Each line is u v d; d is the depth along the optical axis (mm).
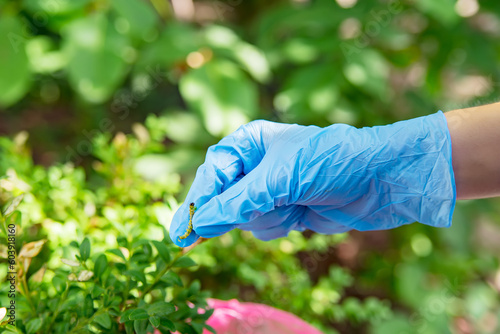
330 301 727
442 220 563
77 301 502
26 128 1278
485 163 547
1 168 625
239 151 569
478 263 1133
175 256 508
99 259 507
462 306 1115
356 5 976
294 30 1071
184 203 541
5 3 838
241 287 750
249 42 1209
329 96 930
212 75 889
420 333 949
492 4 1010
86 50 834
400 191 556
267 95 1303
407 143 548
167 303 480
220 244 672
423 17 1045
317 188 549
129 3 834
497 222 1153
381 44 1047
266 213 567
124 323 492
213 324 542
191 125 1011
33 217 588
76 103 1288
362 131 561
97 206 649
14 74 834
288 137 564
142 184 667
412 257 1133
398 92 1170
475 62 1018
